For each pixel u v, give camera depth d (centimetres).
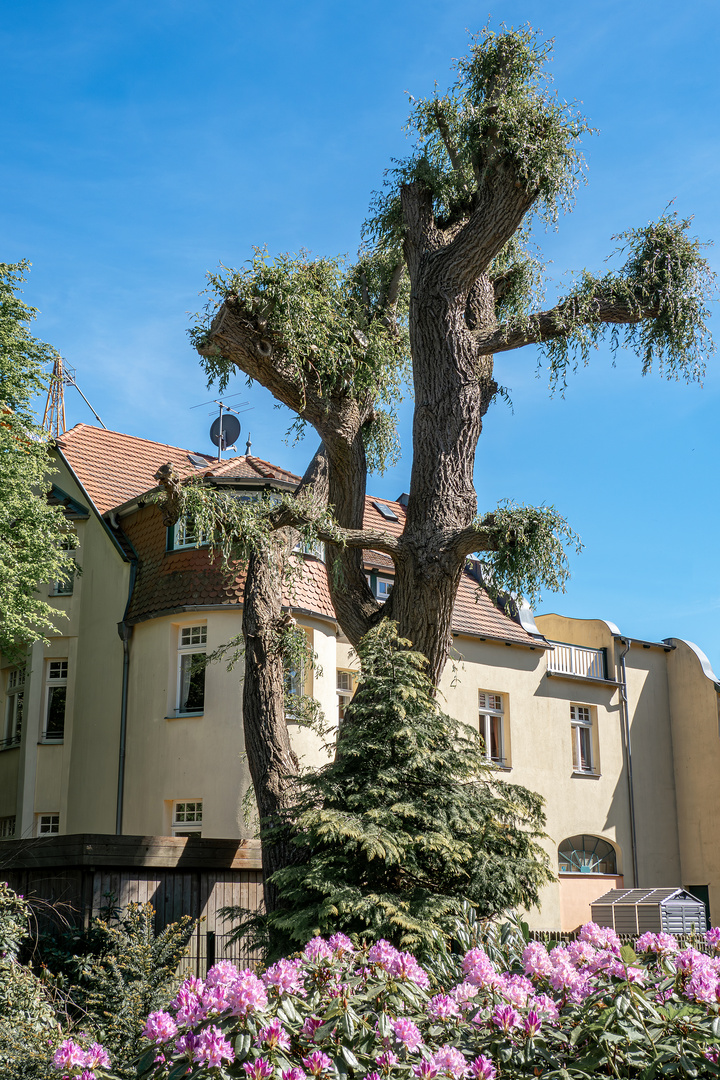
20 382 1859
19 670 2270
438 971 555
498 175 1280
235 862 1369
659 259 1357
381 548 1234
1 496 1809
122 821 1916
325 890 936
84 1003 849
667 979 477
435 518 1245
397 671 1095
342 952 507
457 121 1402
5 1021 761
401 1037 421
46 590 2236
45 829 2120
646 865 2536
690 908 2141
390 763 1051
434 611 1215
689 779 2670
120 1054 700
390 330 1510
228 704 1848
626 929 2133
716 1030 425
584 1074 423
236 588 1897
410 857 980
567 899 2330
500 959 550
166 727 1895
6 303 1858
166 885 1293
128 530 2161
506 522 1138
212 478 1970
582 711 2553
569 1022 447
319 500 1389
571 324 1326
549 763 2402
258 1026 412
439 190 1409
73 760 2086
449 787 1050
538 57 1388
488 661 2344
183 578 1945
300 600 1886
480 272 1319
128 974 854
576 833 2405
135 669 1992
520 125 1257
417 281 1349
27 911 999
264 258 1205
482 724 2314
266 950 1021
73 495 2311
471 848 1016
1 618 1852
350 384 1327
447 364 1298
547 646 2453
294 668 1307
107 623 2103
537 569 1134
